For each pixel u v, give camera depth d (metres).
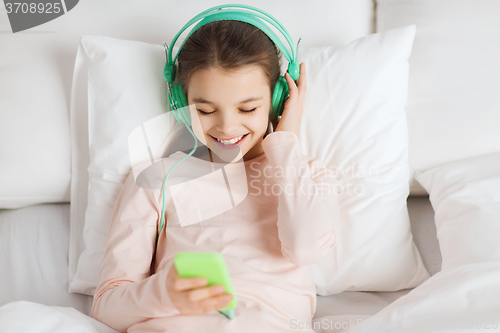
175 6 1.22
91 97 1.09
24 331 0.65
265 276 0.85
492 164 1.08
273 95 1.03
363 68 1.10
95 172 1.09
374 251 1.04
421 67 1.17
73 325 0.70
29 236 1.15
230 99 0.87
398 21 1.21
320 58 1.13
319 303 1.07
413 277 1.05
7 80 1.14
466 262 0.90
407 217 1.11
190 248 0.88
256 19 0.94
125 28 1.21
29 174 1.15
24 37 1.16
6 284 1.03
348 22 1.25
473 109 1.13
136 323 0.78
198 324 0.73
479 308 0.72
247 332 0.72
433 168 1.16
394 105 1.11
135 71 1.08
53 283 1.06
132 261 0.89
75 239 1.12
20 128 1.14
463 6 1.13
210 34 0.88
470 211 0.97
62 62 1.17
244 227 0.92
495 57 1.11
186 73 0.91
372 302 1.04
